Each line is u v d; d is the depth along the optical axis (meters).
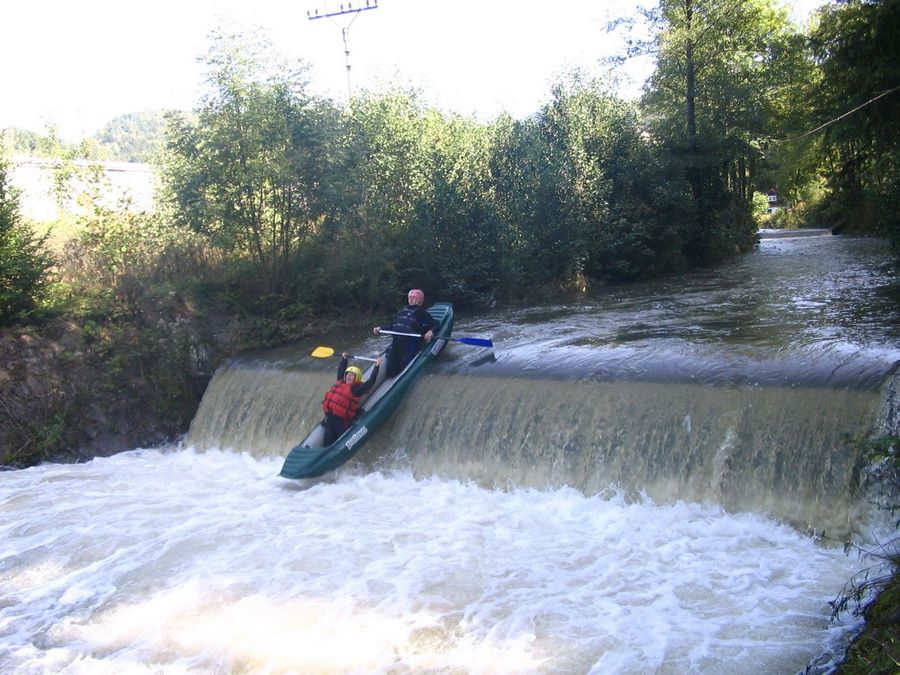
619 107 26.53
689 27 28.55
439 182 19.22
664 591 6.48
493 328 15.17
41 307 13.76
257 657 5.83
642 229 23.70
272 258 16.95
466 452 10.02
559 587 6.66
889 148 14.54
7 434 12.16
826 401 7.93
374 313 17.67
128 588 7.16
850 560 6.80
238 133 15.95
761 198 52.03
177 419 13.71
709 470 8.24
